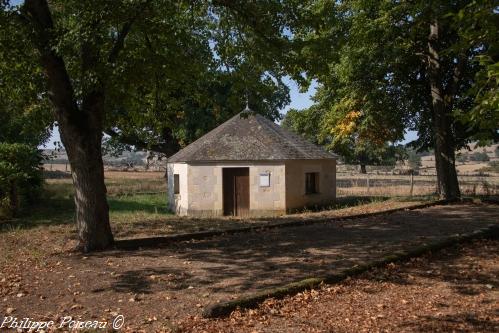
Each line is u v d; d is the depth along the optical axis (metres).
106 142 34.44
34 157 19.39
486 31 6.59
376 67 20.19
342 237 11.68
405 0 17.73
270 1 10.87
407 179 38.88
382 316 6.13
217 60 12.34
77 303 6.69
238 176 20.08
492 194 23.19
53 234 12.74
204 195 20.02
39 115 11.62
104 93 10.30
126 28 10.23
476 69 19.88
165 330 5.63
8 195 16.16
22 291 7.27
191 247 10.64
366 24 18.91
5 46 9.30
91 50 9.74
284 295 6.78
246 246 10.70
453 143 21.31
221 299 6.71
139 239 10.92
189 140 32.53
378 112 21.19
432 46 19.69
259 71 12.47
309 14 11.41
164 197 27.70
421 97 22.36
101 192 10.51
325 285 7.32
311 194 21.14
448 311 6.35
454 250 10.05
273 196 19.80
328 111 24.88
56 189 26.53
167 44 10.62
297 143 21.55
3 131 21.08
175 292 7.09
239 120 22.03
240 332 5.58
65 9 10.57
